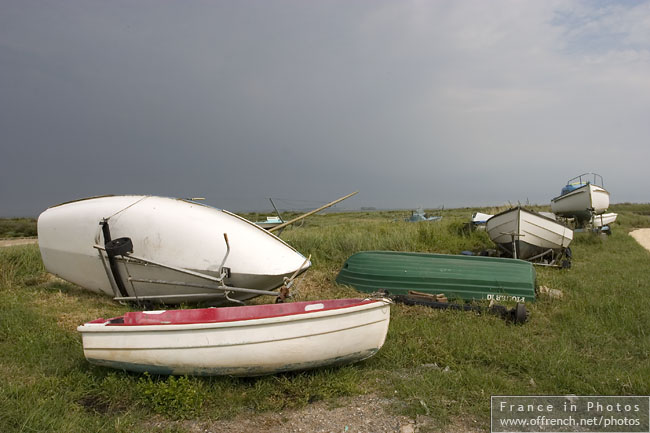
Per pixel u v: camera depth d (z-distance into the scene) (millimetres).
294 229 14875
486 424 3670
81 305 7000
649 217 29766
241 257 6508
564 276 9195
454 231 15359
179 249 6598
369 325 4449
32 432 3365
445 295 7266
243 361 4109
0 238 23844
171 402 3816
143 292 6906
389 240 11922
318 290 8156
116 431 3459
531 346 5188
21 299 7156
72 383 4211
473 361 4887
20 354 4840
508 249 11867
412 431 3533
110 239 6855
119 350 4168
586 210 17125
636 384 4254
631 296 7262
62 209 7508
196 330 4094
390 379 4465
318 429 3566
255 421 3701
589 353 5086
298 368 4273
